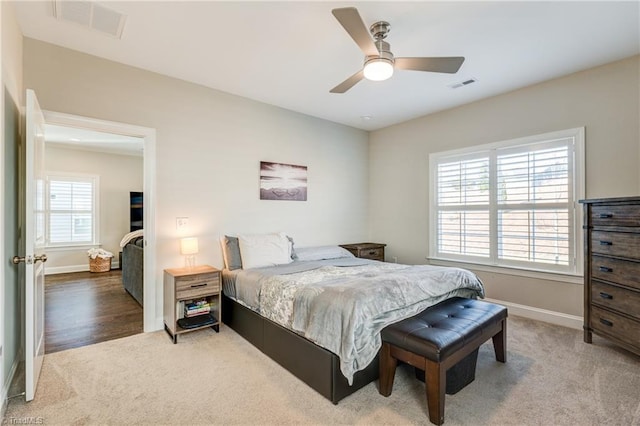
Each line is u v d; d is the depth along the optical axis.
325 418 1.78
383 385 2.00
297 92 3.62
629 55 2.77
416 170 4.56
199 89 3.41
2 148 1.72
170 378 2.21
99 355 2.57
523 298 3.49
